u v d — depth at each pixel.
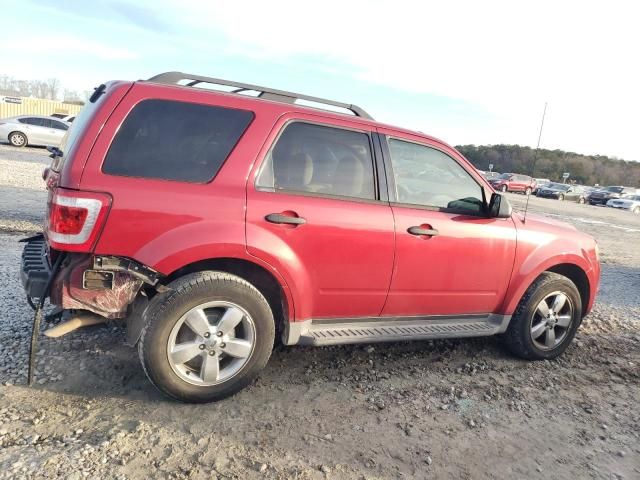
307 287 3.29
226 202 2.99
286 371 3.64
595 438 3.16
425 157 3.79
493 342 4.66
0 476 2.27
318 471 2.56
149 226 2.82
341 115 3.50
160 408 2.98
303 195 3.25
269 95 3.41
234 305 3.02
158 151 2.92
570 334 4.41
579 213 24.33
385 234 3.45
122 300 2.86
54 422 2.73
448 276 3.78
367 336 3.56
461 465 2.74
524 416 3.34
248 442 2.74
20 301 4.33
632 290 7.60
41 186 11.09
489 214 3.94
